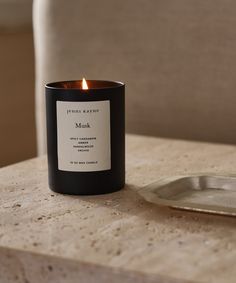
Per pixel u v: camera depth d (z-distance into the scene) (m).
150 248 0.62
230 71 1.15
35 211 0.73
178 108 1.19
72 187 0.78
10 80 1.78
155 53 1.19
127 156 0.98
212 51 1.16
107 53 1.23
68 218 0.70
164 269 0.57
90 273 0.59
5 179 0.86
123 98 0.79
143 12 1.19
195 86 1.17
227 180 0.81
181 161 0.95
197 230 0.66
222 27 1.14
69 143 0.77
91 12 1.23
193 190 0.81
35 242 0.64
